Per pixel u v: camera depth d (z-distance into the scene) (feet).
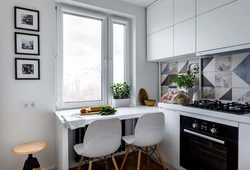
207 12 6.09
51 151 7.04
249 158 4.36
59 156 6.21
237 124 4.65
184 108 6.22
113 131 5.34
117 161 8.00
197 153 5.84
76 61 8.11
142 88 9.43
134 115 6.84
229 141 4.82
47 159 6.97
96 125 5.01
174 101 6.88
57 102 7.58
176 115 6.63
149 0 8.52
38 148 5.70
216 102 6.53
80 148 5.74
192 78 7.60
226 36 5.53
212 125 5.30
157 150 6.77
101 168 7.36
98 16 8.48
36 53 6.71
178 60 8.70
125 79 9.50
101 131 5.13
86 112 6.82
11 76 6.29
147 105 9.00
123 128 8.66
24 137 6.53
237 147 4.63
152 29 8.89
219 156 5.15
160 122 6.16
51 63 7.06
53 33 7.10
